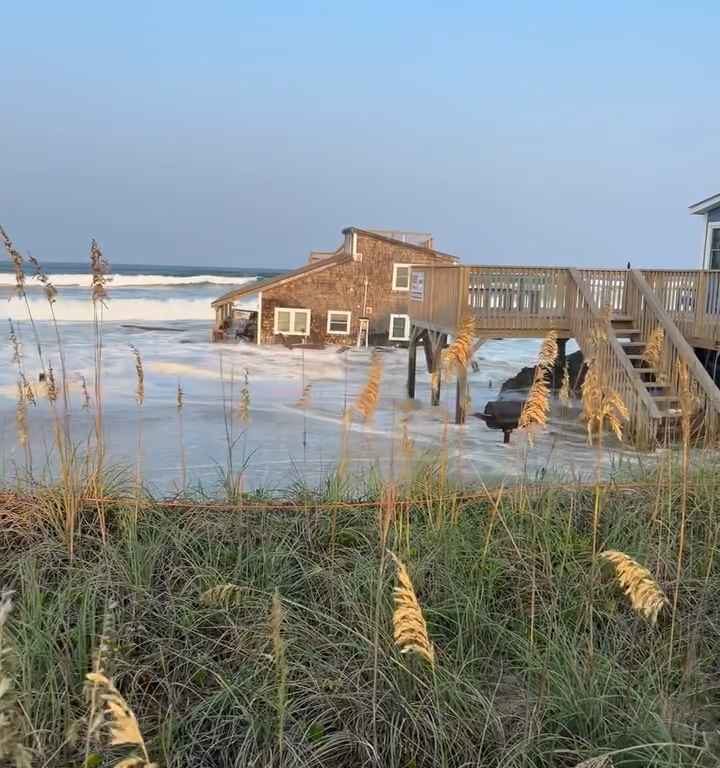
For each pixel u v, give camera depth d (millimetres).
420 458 6781
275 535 5352
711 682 3977
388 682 3658
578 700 3551
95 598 4352
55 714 3346
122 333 35656
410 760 3412
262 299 32031
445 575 4719
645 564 4992
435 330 15461
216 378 20531
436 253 33156
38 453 9891
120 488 5957
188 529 5344
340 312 32562
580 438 12133
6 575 4719
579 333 14016
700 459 7008
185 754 3418
